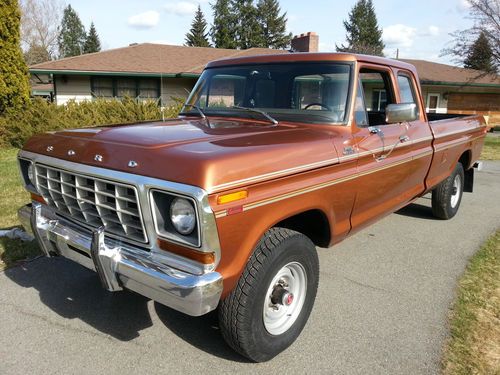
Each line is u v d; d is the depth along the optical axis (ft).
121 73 63.72
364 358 10.39
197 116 13.85
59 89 64.28
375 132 12.78
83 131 11.05
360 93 12.50
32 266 14.74
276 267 9.47
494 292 13.78
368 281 14.42
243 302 9.12
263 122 12.39
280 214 9.41
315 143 10.57
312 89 12.50
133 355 10.36
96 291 13.28
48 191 11.03
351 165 11.73
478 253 17.08
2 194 22.99
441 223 20.88
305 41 82.23
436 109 84.74
